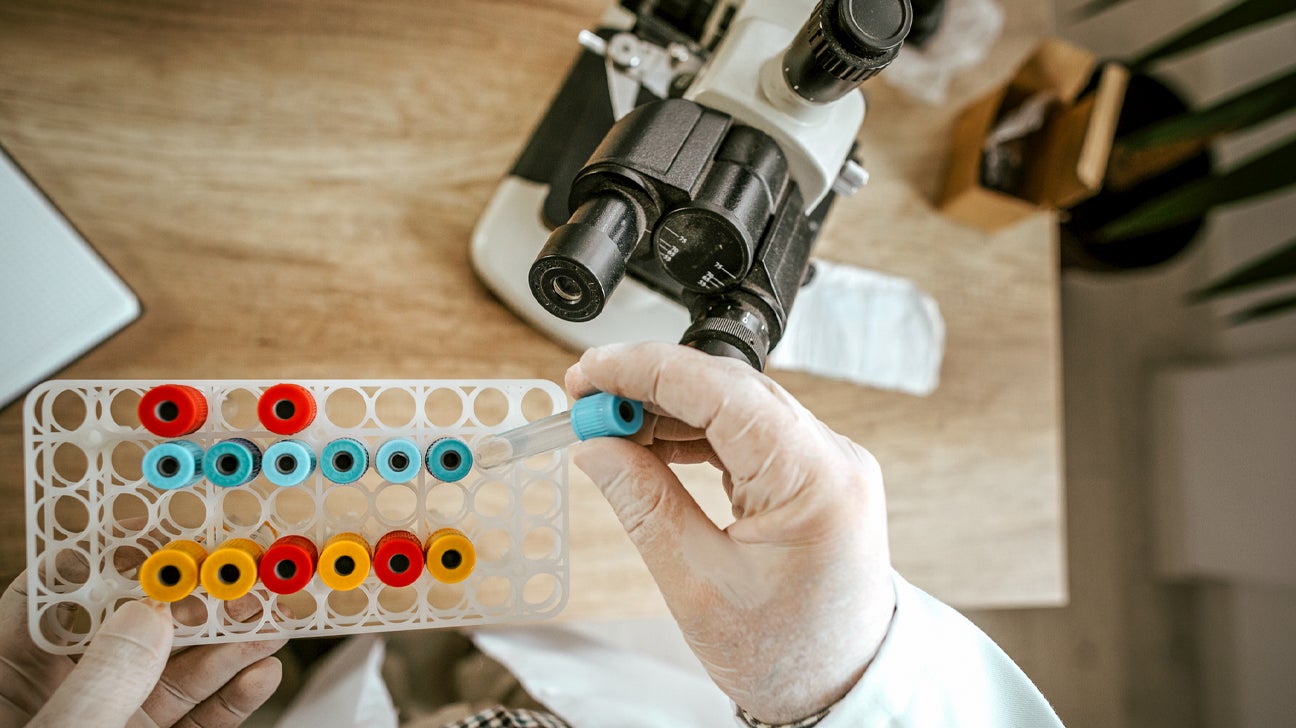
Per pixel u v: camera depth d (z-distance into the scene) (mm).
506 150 770
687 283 523
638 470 488
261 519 496
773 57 511
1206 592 1305
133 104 700
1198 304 1308
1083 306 1323
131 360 672
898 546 815
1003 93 801
